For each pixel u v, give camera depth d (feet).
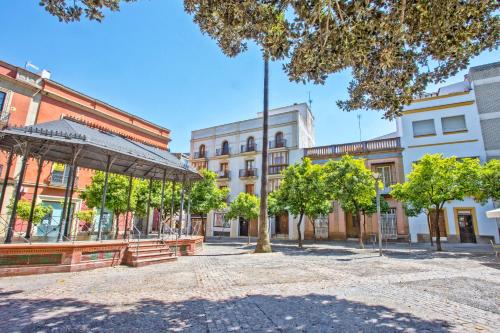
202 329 12.17
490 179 43.88
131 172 46.19
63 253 25.99
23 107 54.75
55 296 17.40
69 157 39.19
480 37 16.83
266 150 51.13
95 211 62.59
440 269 28.30
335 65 18.35
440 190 46.21
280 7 16.99
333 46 17.35
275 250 50.52
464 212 64.54
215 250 51.42
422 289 19.53
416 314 14.05
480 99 68.44
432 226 66.90
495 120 65.98
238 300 16.80
